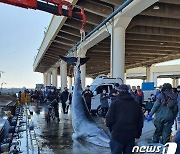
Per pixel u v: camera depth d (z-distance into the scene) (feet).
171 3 63.93
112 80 68.33
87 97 56.03
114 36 69.87
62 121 54.29
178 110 25.38
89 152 27.07
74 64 36.99
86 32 92.99
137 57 155.63
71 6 54.85
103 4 69.77
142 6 58.29
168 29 88.99
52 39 113.70
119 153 15.15
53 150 27.94
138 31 85.66
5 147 26.73
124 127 15.03
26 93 134.00
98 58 158.40
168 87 25.40
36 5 48.52
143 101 66.08
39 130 41.88
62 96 71.10
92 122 33.53
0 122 38.65
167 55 146.30
